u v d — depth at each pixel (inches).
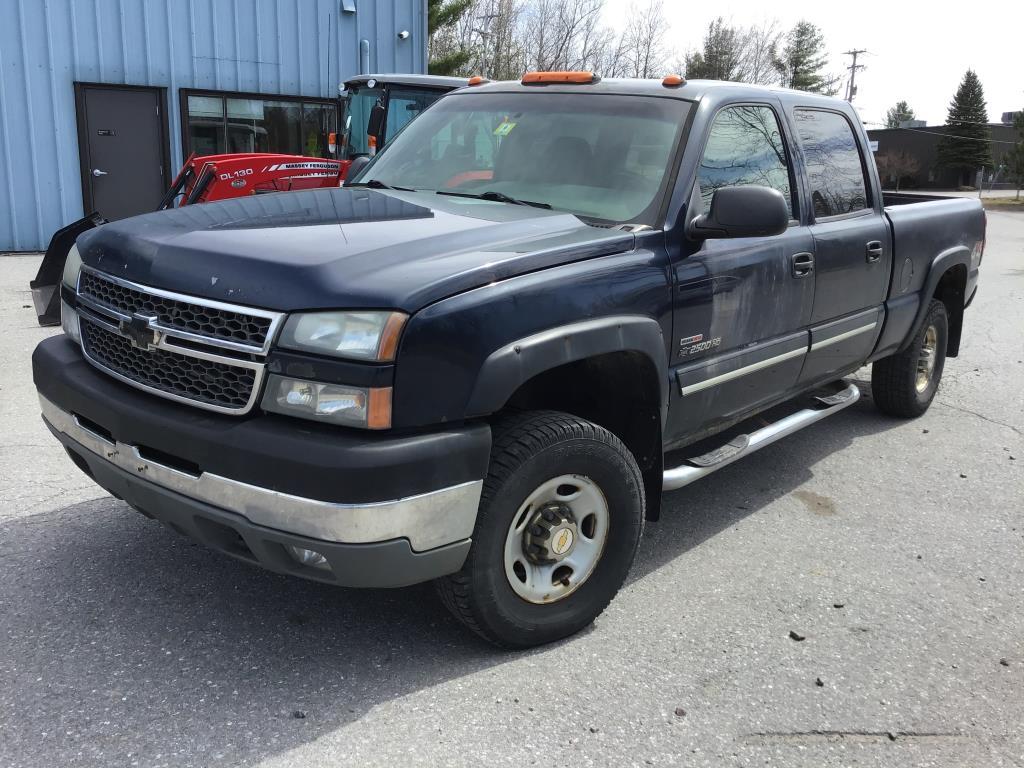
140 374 113.2
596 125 151.8
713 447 163.3
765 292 153.8
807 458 211.2
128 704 106.8
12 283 418.9
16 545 146.0
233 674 113.9
